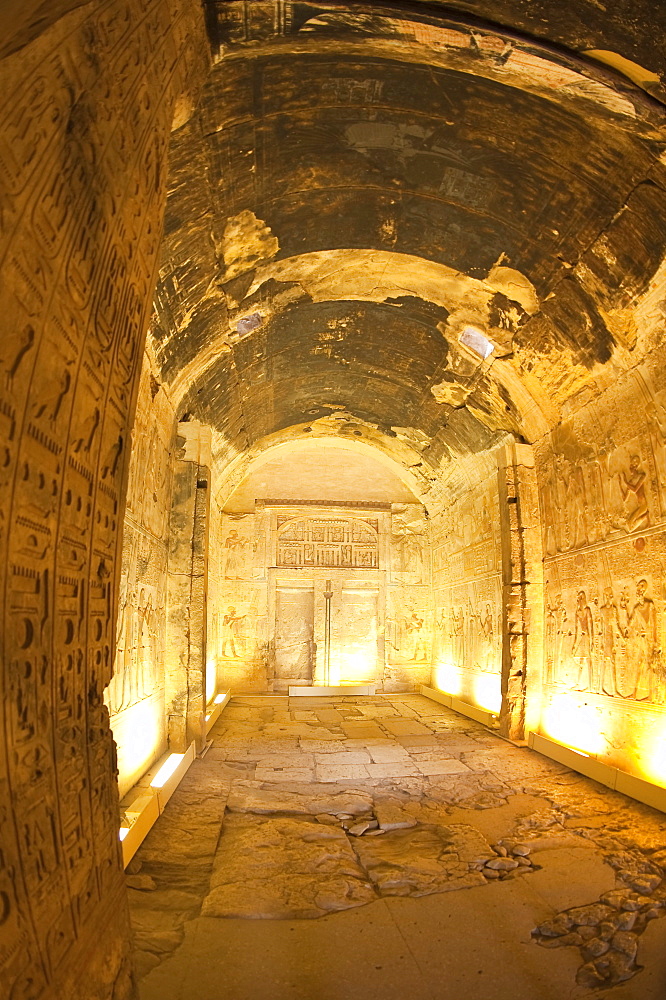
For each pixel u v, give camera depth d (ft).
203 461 29.43
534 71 14.98
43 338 7.02
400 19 13.56
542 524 30.55
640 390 22.36
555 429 28.96
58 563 7.79
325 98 16.03
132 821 16.83
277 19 12.96
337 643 49.90
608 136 16.28
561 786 22.72
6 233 5.99
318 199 20.51
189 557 28.22
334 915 13.55
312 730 33.68
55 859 7.38
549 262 21.88
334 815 19.92
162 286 19.49
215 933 12.71
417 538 51.60
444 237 22.89
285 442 48.21
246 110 15.43
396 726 34.86
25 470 6.77
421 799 21.44
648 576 22.17
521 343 26.99
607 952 12.11
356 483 51.88
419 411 39.11
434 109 16.76
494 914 13.57
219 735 32.22
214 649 44.83
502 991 10.95
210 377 29.07
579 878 15.20
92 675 9.12
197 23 11.68
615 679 23.97
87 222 7.89
